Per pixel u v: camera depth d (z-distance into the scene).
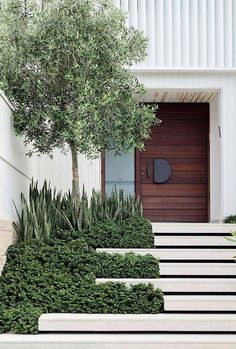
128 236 6.54
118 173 9.80
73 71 6.62
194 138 9.95
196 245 6.64
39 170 8.88
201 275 5.93
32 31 6.63
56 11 6.72
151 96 9.45
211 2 9.02
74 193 7.07
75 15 6.75
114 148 7.04
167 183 9.89
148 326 4.88
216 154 9.53
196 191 9.88
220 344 4.57
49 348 4.55
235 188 8.88
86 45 6.59
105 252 6.09
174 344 4.58
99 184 9.05
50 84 6.73
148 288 5.34
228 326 4.88
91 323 4.86
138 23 8.98
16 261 5.79
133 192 9.81
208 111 9.91
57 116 6.66
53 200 7.12
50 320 4.83
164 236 6.67
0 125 5.69
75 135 6.48
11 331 4.82
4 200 5.88
